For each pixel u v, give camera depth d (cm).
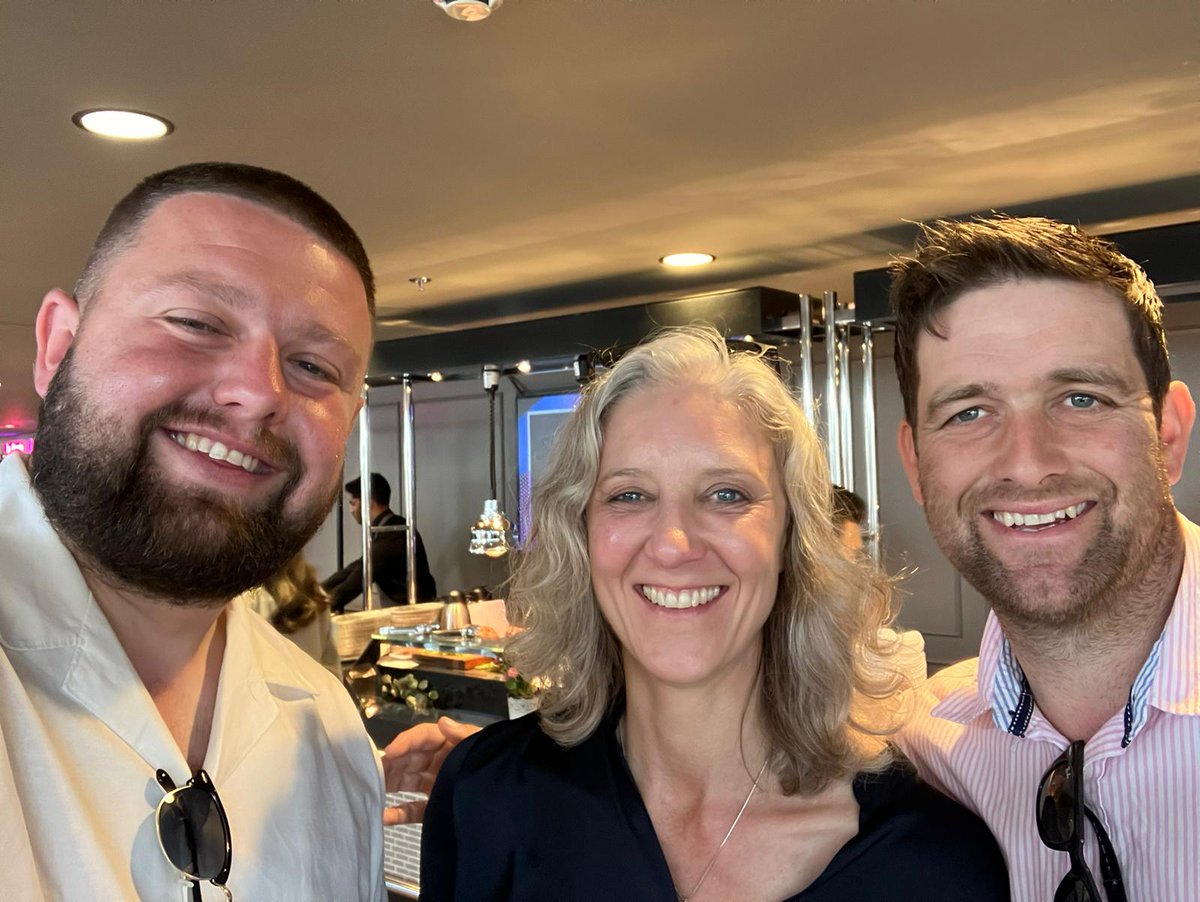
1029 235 117
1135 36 208
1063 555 114
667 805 133
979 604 538
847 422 396
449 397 724
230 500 110
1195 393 465
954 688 147
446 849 137
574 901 124
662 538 125
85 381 106
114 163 275
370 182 299
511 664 150
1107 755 114
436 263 410
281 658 142
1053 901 119
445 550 728
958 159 285
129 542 106
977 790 131
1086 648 118
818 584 134
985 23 201
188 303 109
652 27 199
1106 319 113
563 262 411
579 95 234
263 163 279
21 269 394
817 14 196
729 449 128
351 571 563
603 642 144
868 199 325
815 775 129
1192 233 313
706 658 126
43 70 214
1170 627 113
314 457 118
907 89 235
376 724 349
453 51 208
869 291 379
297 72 218
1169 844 111
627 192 313
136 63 212
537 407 680
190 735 123
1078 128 262
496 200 320
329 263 121
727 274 439
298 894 124
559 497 139
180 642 122
